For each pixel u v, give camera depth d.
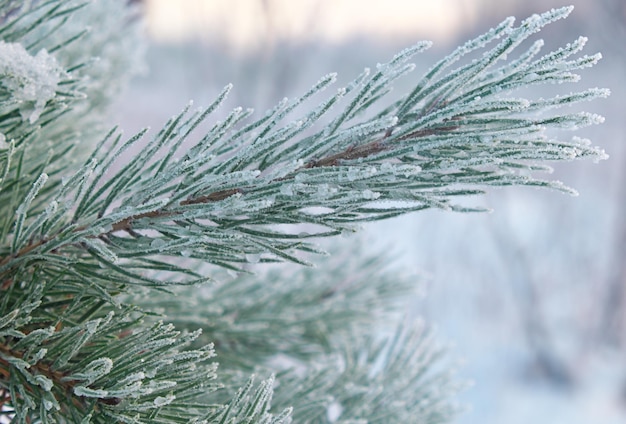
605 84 5.45
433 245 5.25
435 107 0.55
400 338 0.84
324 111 0.53
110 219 0.54
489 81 0.53
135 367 0.54
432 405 0.78
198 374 0.56
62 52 0.77
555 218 5.34
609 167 5.71
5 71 0.57
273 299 0.87
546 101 0.52
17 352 0.55
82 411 0.55
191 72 5.71
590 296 4.82
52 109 0.60
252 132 0.55
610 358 4.59
